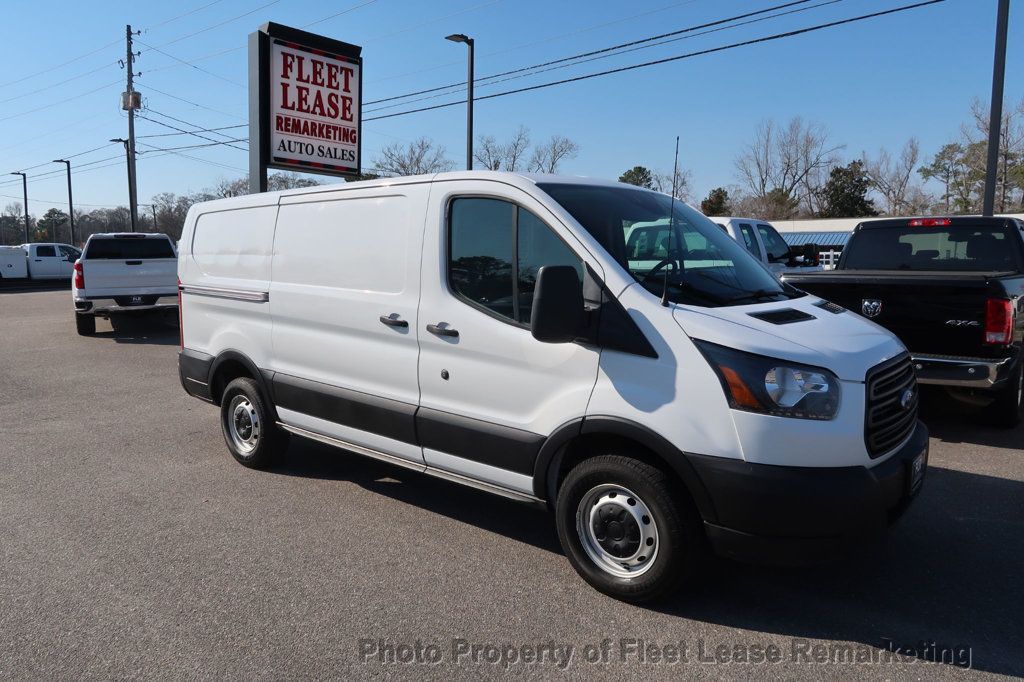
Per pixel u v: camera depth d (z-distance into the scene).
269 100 11.38
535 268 3.98
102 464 6.24
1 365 11.46
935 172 59.56
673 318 3.54
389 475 5.89
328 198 5.12
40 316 19.03
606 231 3.95
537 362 3.92
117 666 3.24
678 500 3.53
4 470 6.09
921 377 6.19
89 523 4.91
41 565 4.27
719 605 3.74
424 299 4.45
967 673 3.15
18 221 88.38
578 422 3.76
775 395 3.30
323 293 5.10
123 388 9.62
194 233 6.41
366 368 4.87
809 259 11.52
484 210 4.23
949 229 7.82
